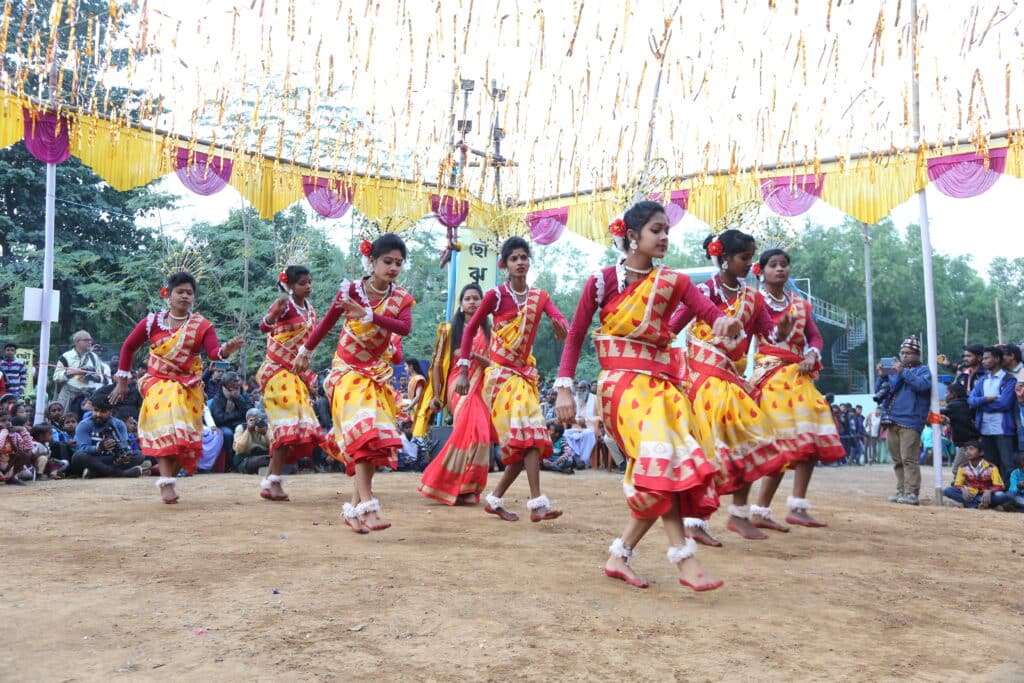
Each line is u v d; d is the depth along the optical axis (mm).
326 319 5156
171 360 6379
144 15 8961
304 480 9234
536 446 5754
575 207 12211
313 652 2744
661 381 3785
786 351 5977
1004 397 8414
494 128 12086
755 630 3166
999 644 3117
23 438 8602
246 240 23906
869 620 3402
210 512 5980
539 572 4047
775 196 9828
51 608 3268
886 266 41031
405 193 11602
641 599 3580
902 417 8539
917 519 6703
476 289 7023
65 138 9352
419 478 10008
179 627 3016
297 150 10906
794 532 5793
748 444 5266
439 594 3537
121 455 9641
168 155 9852
